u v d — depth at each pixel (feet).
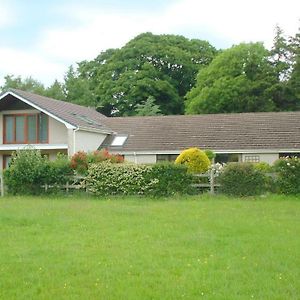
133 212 57.62
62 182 80.64
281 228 45.55
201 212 57.00
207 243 38.93
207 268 31.40
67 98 190.39
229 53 168.66
